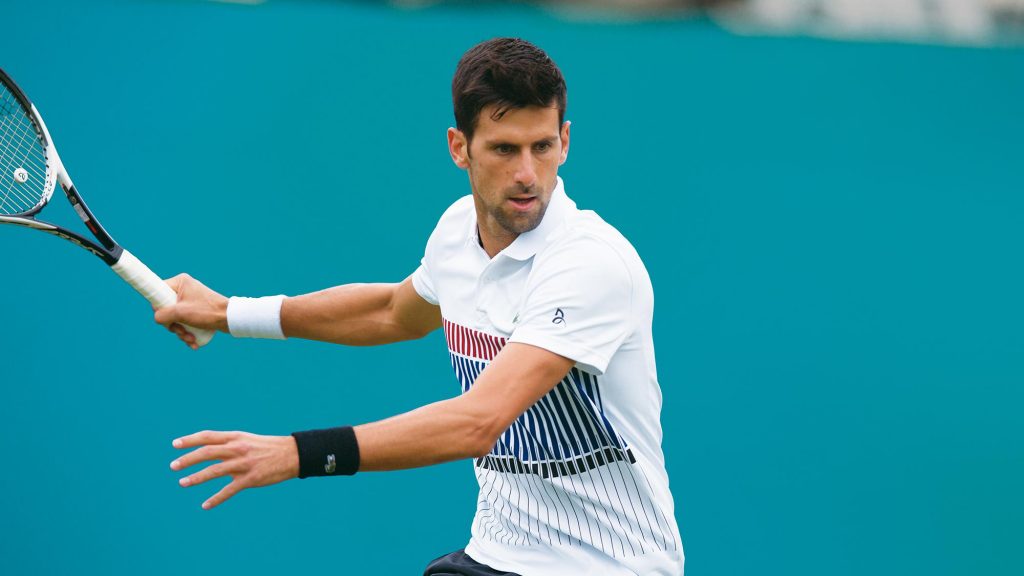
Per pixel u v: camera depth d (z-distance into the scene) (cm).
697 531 2691
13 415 2833
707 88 3978
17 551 2578
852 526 2722
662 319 3241
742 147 3788
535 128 1345
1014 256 3528
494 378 1316
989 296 3375
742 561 2627
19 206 3100
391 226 3347
